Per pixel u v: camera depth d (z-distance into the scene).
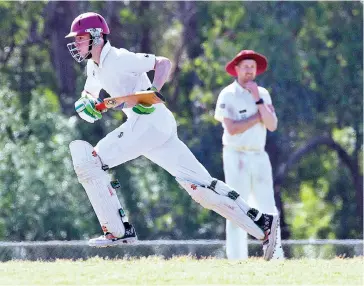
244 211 32.41
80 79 89.19
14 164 74.81
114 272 30.78
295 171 95.75
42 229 73.31
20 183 73.94
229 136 41.56
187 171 31.33
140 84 30.34
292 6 86.19
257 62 42.38
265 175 41.72
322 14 86.56
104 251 44.53
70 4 89.31
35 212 73.38
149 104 29.67
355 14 88.31
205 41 89.94
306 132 88.75
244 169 41.50
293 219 98.56
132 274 30.20
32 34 93.88
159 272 30.75
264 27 84.19
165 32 91.44
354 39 88.00
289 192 97.44
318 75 87.50
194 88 91.38
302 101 85.50
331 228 96.56
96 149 30.55
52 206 73.75
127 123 30.44
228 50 85.56
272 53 83.69
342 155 91.19
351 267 32.34
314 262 34.12
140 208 82.75
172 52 91.69
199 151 85.75
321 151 95.75
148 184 83.56
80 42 30.08
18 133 78.62
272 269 31.55
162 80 30.05
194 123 89.31
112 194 30.92
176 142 31.14
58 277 29.67
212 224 85.44
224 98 41.50
